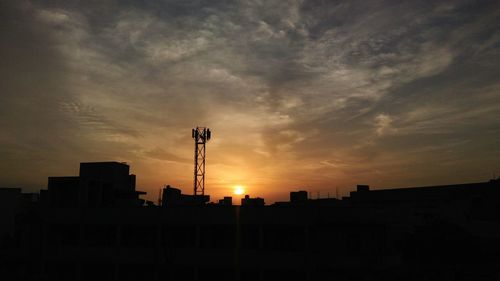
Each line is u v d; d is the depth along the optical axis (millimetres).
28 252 41750
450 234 35812
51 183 43000
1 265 40562
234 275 38312
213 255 38625
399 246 36125
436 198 55969
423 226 37750
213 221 39188
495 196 50219
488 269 29719
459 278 28406
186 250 39125
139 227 41250
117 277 40062
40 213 42312
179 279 39500
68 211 41781
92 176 46719
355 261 35469
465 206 51125
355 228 36812
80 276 40750
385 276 31688
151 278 39844
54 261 41031
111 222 40906
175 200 51375
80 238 41125
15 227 45750
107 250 40500
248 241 39062
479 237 40156
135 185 49781
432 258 34531
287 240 38438
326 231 37344
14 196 47938
